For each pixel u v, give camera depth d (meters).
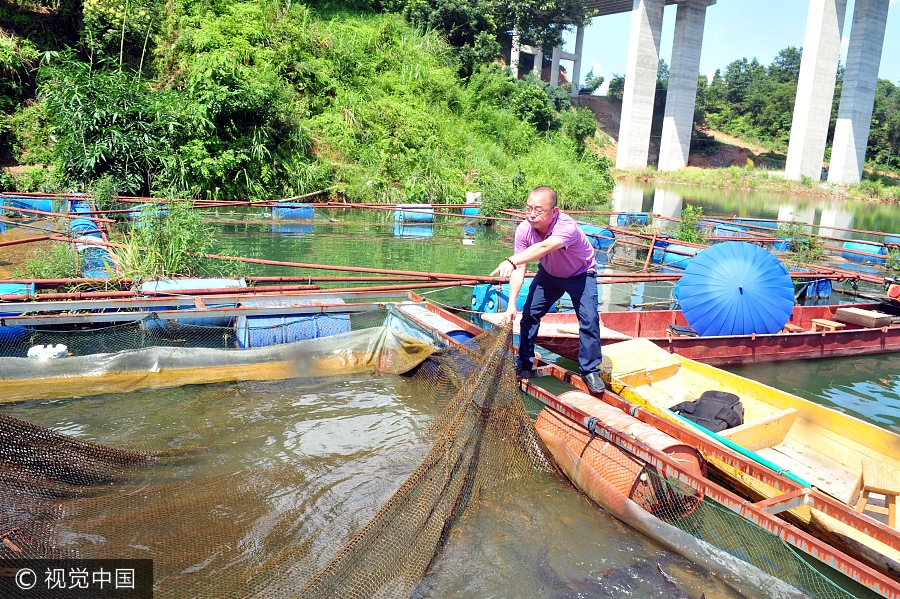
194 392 6.37
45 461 3.90
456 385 6.20
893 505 4.59
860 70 44.97
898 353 9.77
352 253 14.02
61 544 3.59
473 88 33.88
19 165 17.20
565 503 4.58
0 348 6.60
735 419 5.64
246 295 7.38
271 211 17.25
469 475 4.36
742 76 90.19
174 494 4.27
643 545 4.15
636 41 48.81
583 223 16.73
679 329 9.16
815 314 10.48
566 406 5.05
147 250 9.22
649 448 4.31
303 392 6.52
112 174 16.19
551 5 41.22
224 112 18.09
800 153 47.06
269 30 23.83
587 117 37.88
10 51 18.00
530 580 3.75
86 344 6.96
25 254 11.28
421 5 34.88
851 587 4.02
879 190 45.41
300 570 3.63
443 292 11.12
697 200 36.38
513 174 26.06
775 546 4.12
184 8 22.67
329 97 24.27
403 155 23.62
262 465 4.86
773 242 16.45
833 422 5.55
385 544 3.33
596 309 5.21
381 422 5.80
